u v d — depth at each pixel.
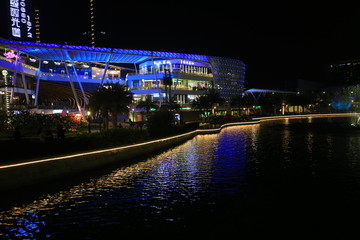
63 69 84.62
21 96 57.16
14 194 16.06
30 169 17.30
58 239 10.78
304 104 111.19
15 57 53.25
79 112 60.06
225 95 98.75
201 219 12.29
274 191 15.94
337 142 35.00
